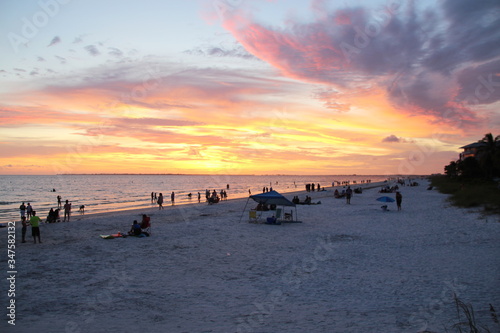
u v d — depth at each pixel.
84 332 6.29
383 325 6.45
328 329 6.34
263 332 6.26
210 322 6.80
